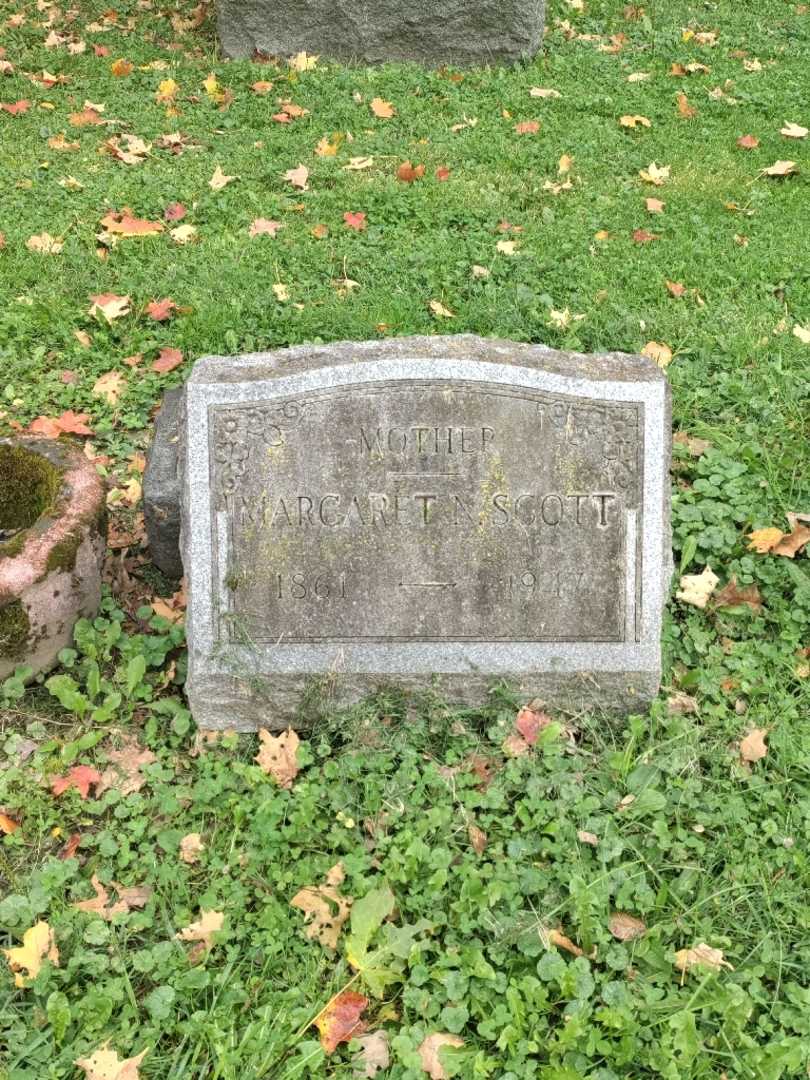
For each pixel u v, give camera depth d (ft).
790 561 5.86
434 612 5.16
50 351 7.38
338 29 11.04
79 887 4.56
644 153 9.55
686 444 6.59
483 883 4.54
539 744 5.04
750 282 8.01
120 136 9.55
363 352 5.05
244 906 4.53
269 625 5.15
